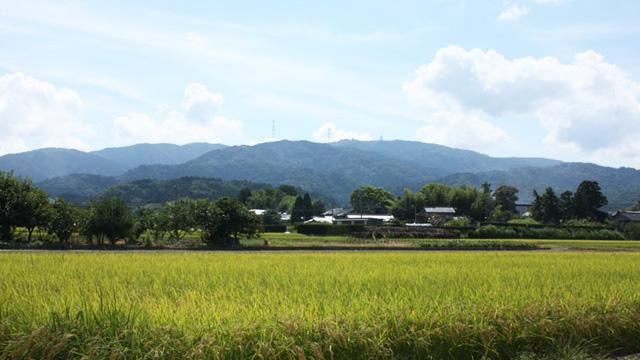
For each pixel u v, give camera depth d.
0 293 11.57
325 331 8.77
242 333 8.31
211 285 14.31
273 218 123.75
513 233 71.50
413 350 9.20
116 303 9.98
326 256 28.11
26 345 7.86
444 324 9.66
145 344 8.00
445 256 29.30
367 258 26.47
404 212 150.38
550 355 10.08
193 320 8.96
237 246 43.50
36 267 18.92
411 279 15.45
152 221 48.38
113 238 43.06
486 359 9.62
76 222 42.47
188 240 48.12
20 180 42.62
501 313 10.30
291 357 8.14
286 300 10.98
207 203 45.25
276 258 25.75
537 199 118.06
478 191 152.38
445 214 136.62
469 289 12.87
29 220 40.91
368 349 8.77
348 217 136.75
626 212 122.19
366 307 10.12
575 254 32.94
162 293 12.47
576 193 113.31
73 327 8.36
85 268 18.81
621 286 14.34
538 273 18.34
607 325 11.08
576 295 12.68
